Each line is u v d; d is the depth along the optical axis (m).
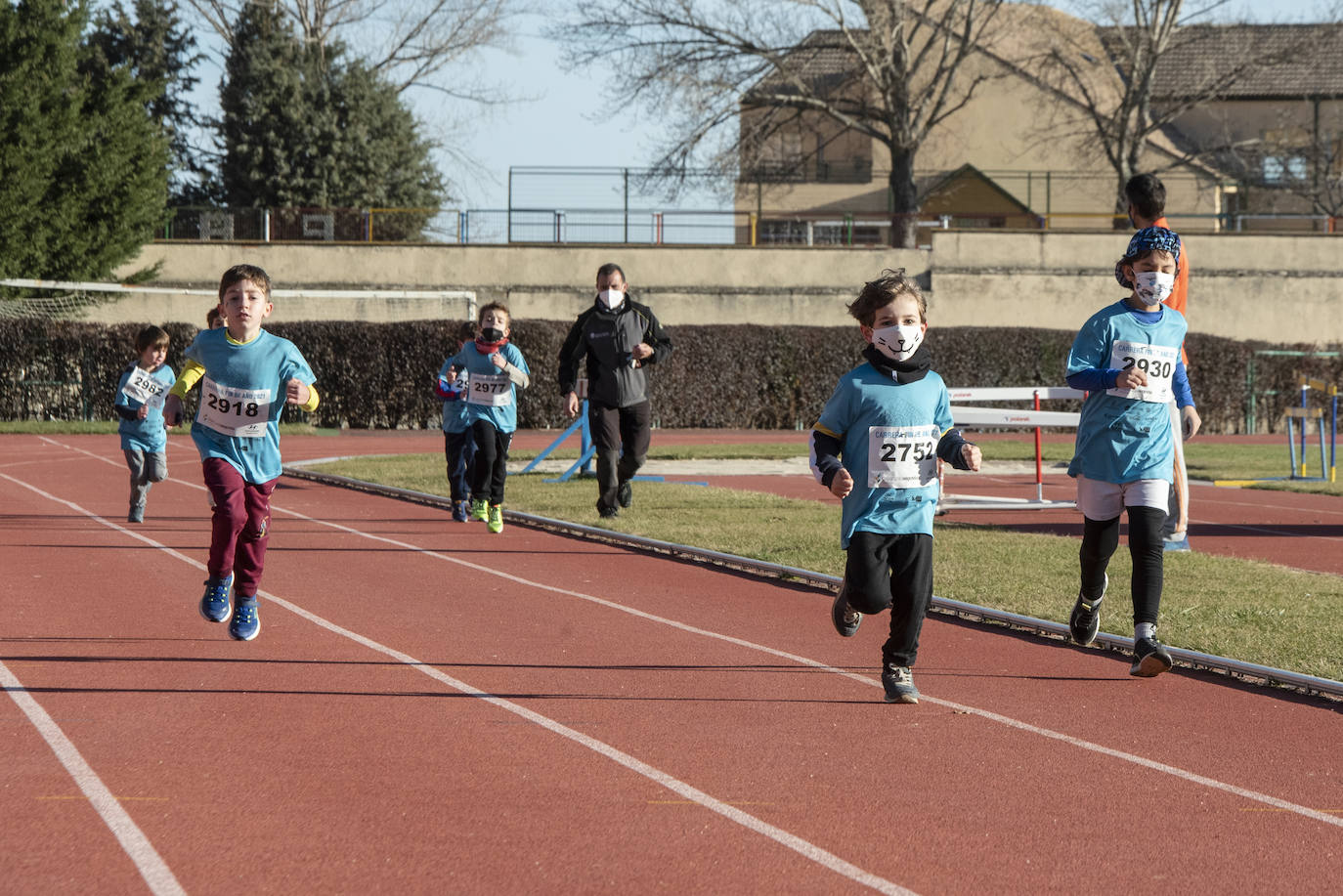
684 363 42.97
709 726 7.91
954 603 11.59
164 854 5.73
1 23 45.78
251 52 64.75
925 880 5.57
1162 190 11.79
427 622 10.91
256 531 9.70
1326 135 68.00
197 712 8.02
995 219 65.50
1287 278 50.69
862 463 8.30
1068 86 68.38
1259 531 17.88
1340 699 8.65
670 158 56.03
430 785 6.73
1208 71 67.38
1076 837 6.10
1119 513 9.66
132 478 16.97
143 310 48.62
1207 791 6.80
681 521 17.14
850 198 70.81
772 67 57.47
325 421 41.94
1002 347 43.94
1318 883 5.59
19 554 14.20
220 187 66.38
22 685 8.56
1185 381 10.84
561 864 5.69
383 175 65.31
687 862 5.73
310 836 5.96
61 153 45.94
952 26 59.31
